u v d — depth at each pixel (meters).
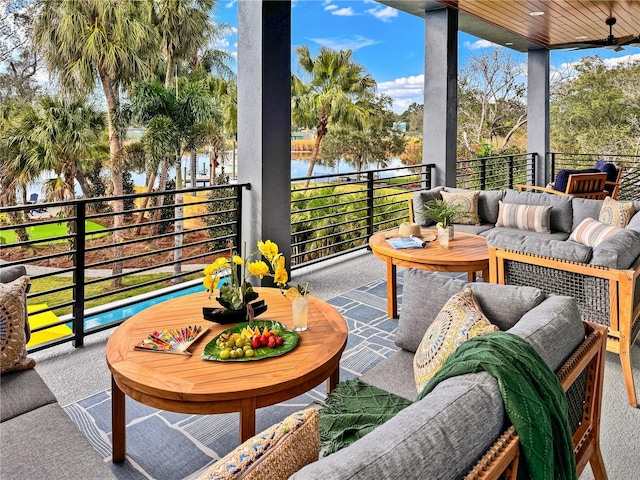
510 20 6.28
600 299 2.27
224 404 1.50
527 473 0.97
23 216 12.11
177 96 12.97
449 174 6.16
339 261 5.06
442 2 5.57
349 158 15.84
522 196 4.72
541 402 1.04
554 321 1.45
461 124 14.95
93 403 2.29
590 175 5.66
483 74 14.55
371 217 5.57
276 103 3.96
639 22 6.34
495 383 1.02
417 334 1.99
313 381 1.64
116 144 12.79
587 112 12.51
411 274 2.05
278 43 3.90
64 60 12.09
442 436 0.84
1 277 1.99
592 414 1.60
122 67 12.37
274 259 2.02
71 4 11.79
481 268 3.08
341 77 15.57
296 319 1.93
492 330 1.50
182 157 13.73
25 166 11.97
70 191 12.55
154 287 13.77
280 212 4.11
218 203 13.66
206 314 2.04
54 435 1.43
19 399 1.62
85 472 1.27
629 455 1.93
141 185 13.81
